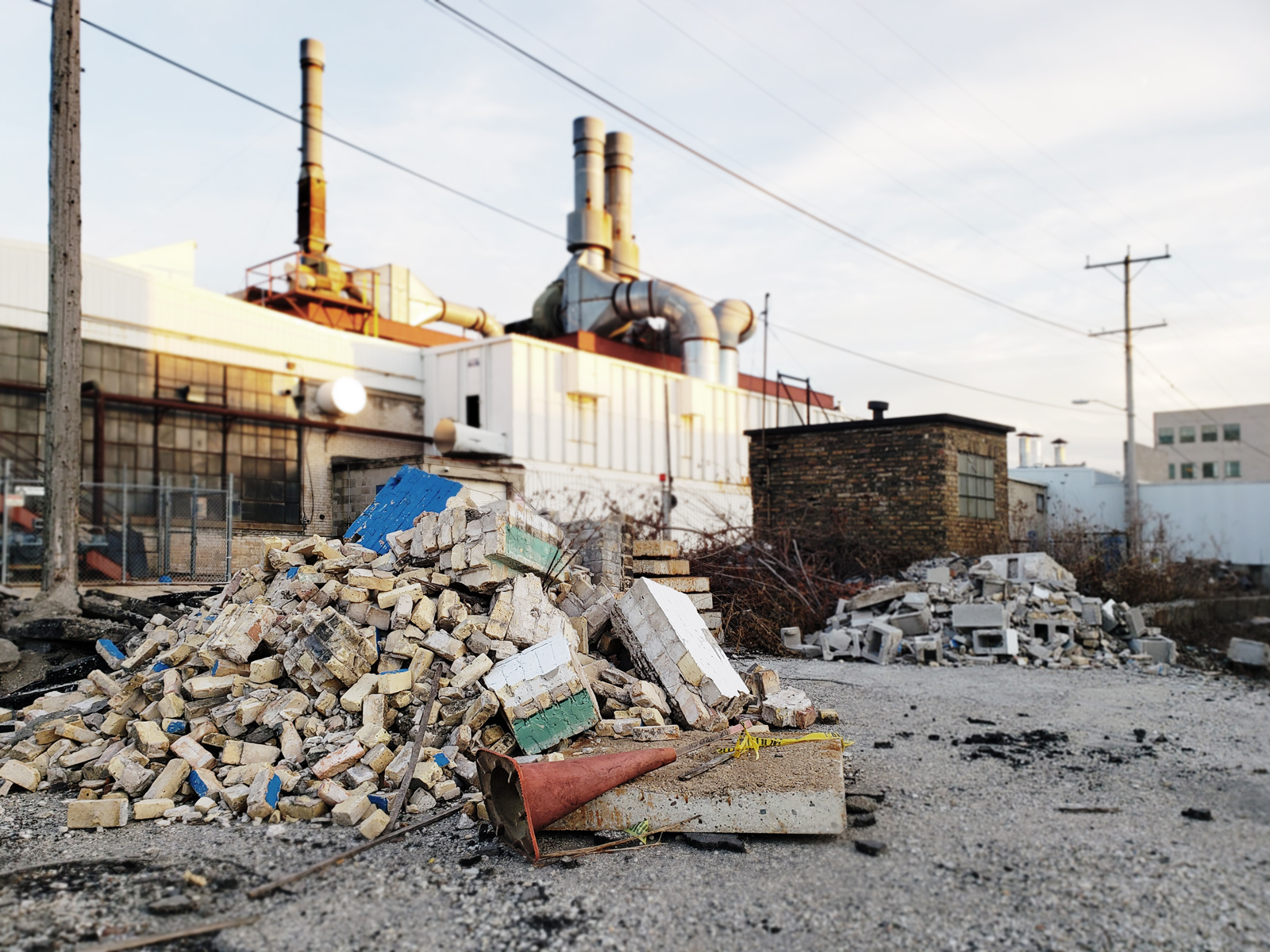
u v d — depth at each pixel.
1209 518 33.19
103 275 20.91
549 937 3.62
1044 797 5.51
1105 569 18.14
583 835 4.87
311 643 6.01
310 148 30.86
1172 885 4.09
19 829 4.99
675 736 6.09
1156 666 11.97
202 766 5.47
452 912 3.86
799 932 3.65
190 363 22.53
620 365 28.94
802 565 15.38
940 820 5.06
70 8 10.88
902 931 3.65
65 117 10.81
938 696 9.13
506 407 25.77
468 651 6.35
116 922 3.75
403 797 5.07
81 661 8.59
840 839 4.73
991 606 11.93
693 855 4.54
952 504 17.73
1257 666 13.42
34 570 17.17
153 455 21.53
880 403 20.19
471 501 7.90
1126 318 30.77
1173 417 65.00
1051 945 3.52
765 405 33.16
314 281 28.86
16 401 19.23
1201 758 6.61
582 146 35.22
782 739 5.93
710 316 32.66
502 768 4.80
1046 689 9.73
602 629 7.73
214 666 6.30
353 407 24.55
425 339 32.69
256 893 4.01
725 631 12.96
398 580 6.79
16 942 3.56
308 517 17.86
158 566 15.49
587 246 35.03
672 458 30.58
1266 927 3.66
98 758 5.92
